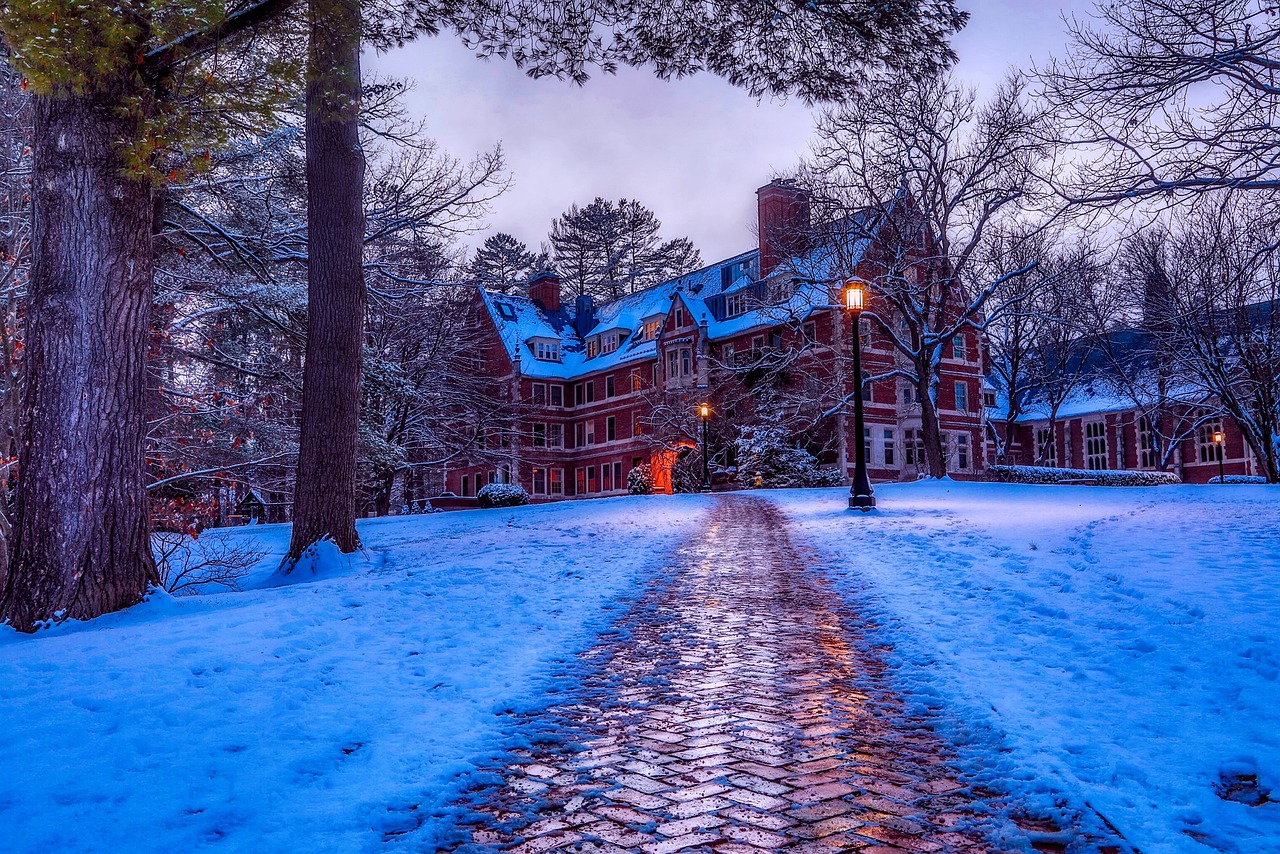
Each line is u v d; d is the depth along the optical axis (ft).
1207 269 100.58
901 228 104.06
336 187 48.06
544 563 41.88
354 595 31.91
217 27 30.71
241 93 31.14
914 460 145.48
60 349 30.96
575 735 16.63
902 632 25.16
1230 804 12.48
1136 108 40.83
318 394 47.55
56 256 31.19
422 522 87.81
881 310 137.69
